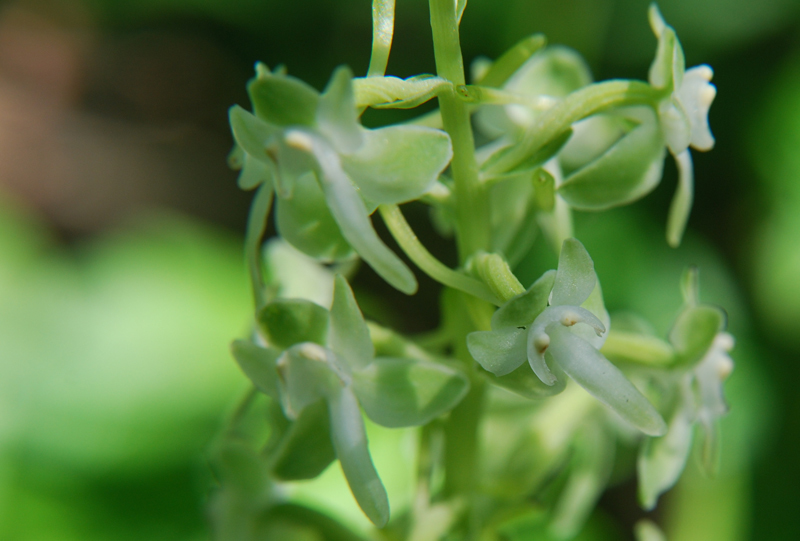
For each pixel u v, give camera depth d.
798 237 0.40
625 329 0.25
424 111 0.53
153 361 0.36
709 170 0.49
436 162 0.21
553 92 0.25
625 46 0.51
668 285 0.42
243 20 0.65
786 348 0.40
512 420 0.25
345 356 0.22
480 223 0.22
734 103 0.49
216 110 0.77
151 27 0.81
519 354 0.21
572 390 0.24
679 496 0.36
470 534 0.23
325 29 0.63
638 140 0.22
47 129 0.74
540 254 0.42
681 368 0.23
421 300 0.57
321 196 0.22
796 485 0.38
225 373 0.36
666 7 0.50
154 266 0.39
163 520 0.32
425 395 0.22
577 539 0.31
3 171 0.70
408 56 0.62
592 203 0.22
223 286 0.39
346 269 0.24
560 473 0.26
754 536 0.37
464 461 0.23
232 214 0.70
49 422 0.34
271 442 0.23
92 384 0.35
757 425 0.38
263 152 0.21
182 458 0.33
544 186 0.22
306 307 0.22
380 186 0.21
